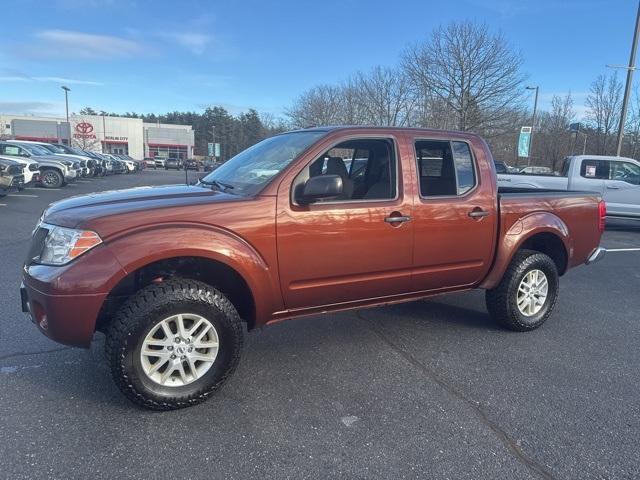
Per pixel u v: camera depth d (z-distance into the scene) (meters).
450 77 27.75
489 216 4.34
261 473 2.59
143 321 2.99
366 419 3.13
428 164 4.20
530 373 3.85
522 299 4.69
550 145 38.31
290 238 3.43
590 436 3.00
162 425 3.01
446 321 5.01
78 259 2.92
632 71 18.36
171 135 82.38
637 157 27.84
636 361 4.15
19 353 3.94
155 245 3.00
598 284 6.88
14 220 10.91
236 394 3.42
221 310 3.19
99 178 28.44
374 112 36.16
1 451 2.70
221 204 3.27
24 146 21.00
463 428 3.05
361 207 3.70
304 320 4.96
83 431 2.91
